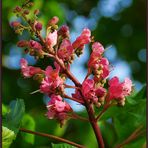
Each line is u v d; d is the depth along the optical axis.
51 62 1.63
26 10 0.93
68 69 0.93
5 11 1.65
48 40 0.93
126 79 0.95
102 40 1.96
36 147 1.29
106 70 0.94
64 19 1.71
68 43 0.93
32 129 1.12
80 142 1.37
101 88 0.93
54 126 1.31
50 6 1.68
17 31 0.93
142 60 1.97
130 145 1.12
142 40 1.97
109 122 1.33
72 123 1.38
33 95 1.69
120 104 0.94
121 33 1.98
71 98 0.93
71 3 1.98
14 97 1.70
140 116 1.11
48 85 0.92
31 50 0.92
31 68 0.94
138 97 1.10
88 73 0.94
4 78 1.73
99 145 0.95
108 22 1.98
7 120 0.99
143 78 1.96
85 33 0.94
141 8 1.99
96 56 0.94
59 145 1.00
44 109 1.58
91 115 0.94
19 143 1.28
